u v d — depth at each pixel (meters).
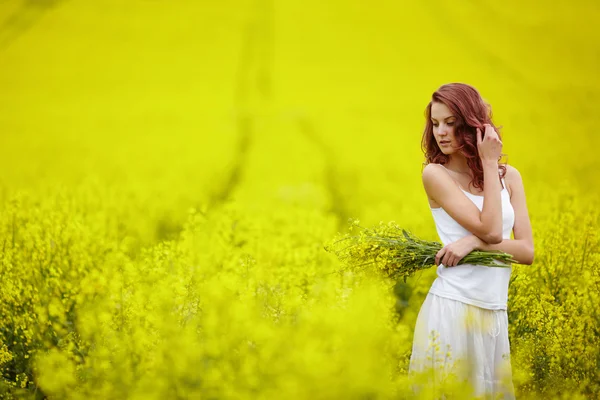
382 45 35.88
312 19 40.09
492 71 31.23
